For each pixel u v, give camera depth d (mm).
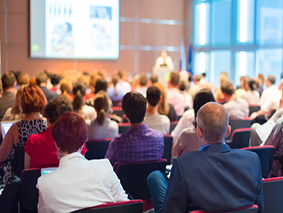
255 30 9984
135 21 11211
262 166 2539
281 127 2471
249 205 1490
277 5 9227
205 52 11914
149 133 2475
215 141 1563
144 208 2469
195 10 12062
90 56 10422
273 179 1771
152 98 3250
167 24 11734
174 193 1449
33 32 9727
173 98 5078
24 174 2016
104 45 10586
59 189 1438
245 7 10312
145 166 2291
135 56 11305
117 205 1464
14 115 3248
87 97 5035
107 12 10500
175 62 11992
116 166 2447
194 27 12117
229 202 1437
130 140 2410
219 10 11219
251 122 4297
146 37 11438
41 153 2193
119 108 5363
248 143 3396
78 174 1475
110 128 3109
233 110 4004
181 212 1446
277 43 9297
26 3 9633
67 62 10195
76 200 1440
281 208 1812
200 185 1438
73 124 1521
